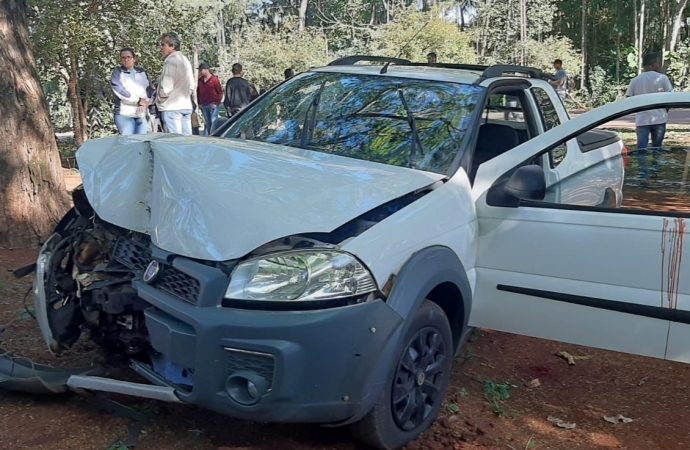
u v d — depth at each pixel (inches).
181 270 117.6
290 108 185.3
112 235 145.3
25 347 166.9
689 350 138.2
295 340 110.7
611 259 141.4
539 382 174.6
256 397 111.3
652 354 141.4
